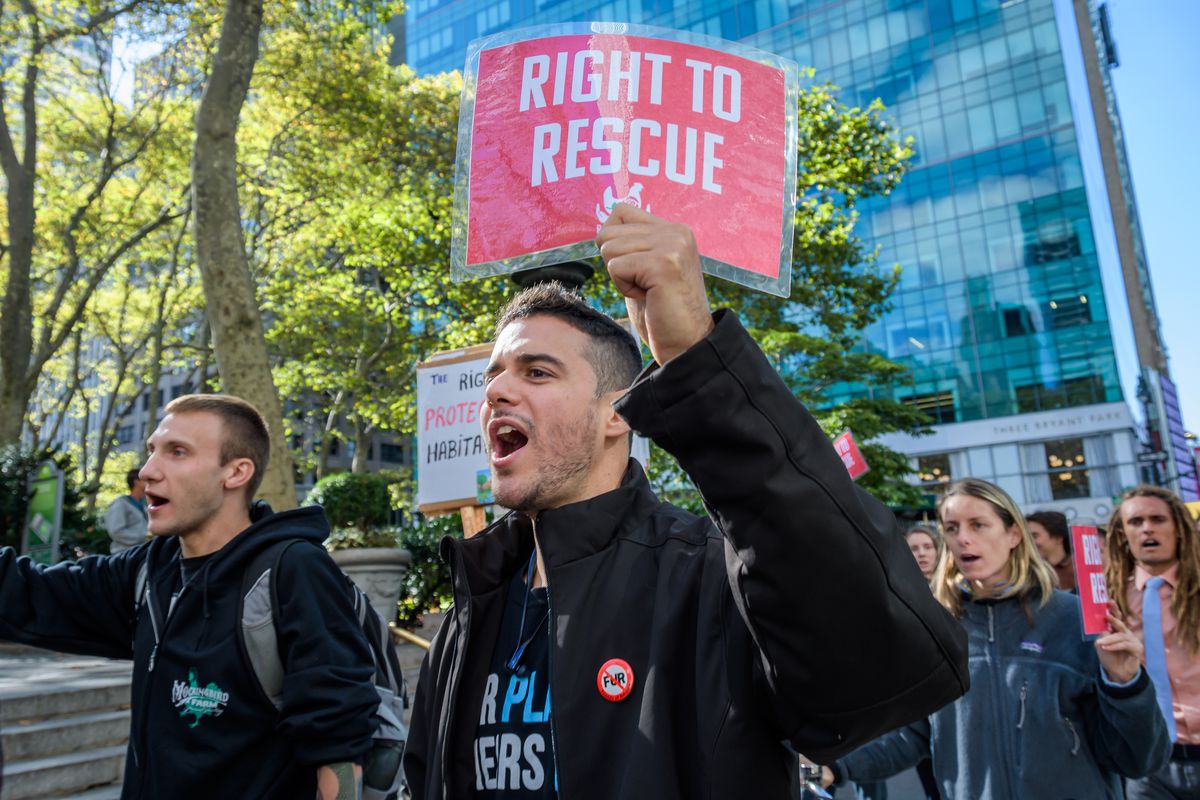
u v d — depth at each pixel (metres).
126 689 5.79
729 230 1.49
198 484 2.19
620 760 1.21
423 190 15.23
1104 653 2.31
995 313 36.25
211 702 1.96
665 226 1.04
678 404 1.00
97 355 35.88
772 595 0.99
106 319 25.20
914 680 1.01
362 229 14.53
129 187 20.78
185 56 16.03
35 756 4.88
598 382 1.44
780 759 1.16
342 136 18.05
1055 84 35.72
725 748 1.13
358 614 2.24
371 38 16.98
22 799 4.50
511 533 1.62
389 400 19.88
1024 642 2.66
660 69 1.56
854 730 1.04
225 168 8.56
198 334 24.69
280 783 1.94
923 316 37.75
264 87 17.20
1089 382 34.31
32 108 15.65
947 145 37.78
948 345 37.06
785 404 1.01
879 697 1.01
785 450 0.98
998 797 2.56
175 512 2.17
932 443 37.03
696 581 1.29
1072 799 2.47
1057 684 2.56
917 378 37.53
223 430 2.25
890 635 0.98
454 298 14.62
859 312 15.09
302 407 26.55
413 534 8.91
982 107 37.12
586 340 1.46
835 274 14.38
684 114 1.53
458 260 1.59
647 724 1.19
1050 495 34.62
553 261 1.53
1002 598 2.72
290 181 19.05
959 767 2.68
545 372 1.43
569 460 1.41
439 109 18.50
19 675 6.32
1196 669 3.31
